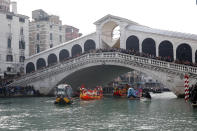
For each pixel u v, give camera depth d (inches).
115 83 3102.9
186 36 1544.0
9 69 2111.2
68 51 1930.4
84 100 1455.5
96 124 676.7
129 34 1716.3
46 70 1792.6
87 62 1647.4
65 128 634.8
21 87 1756.9
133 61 1493.6
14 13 2193.7
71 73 1710.1
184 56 1539.1
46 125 675.4
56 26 2662.4
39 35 2588.6
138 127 631.8
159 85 4114.2
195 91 1007.6
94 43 1835.6
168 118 753.0
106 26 1846.7
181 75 1365.7
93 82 2133.4
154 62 1439.5
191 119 732.7
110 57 1562.5
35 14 2704.2
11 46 2132.1
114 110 954.1
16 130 621.9
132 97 1502.2
